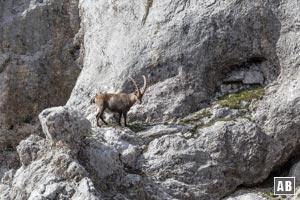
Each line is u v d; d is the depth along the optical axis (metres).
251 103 52.19
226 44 54.34
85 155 45.78
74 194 41.84
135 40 56.66
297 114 50.22
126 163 48.69
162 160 48.75
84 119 47.03
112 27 59.88
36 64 66.00
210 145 49.91
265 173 50.56
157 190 46.84
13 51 66.06
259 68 54.53
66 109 45.84
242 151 50.03
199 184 48.50
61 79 66.50
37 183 43.50
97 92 56.94
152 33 56.16
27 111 65.81
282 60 53.12
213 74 54.44
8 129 65.31
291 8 53.66
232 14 54.47
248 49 54.38
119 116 52.00
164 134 50.88
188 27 54.97
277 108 50.78
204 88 53.78
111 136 49.75
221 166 49.50
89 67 60.00
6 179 48.78
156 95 53.78
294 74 52.16
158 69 54.78
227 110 52.09
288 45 53.00
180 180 48.31
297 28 53.09
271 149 50.44
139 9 58.19
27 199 43.56
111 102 51.75
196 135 50.56
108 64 57.94
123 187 45.41
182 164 48.72
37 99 65.94
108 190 45.00
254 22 54.16
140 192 45.56
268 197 48.97
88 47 62.09
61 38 66.94
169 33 55.28
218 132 50.16
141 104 53.62
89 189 41.53
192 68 54.00
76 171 42.84
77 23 67.31
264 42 54.00
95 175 45.25
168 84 54.00
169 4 56.56
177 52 54.50
